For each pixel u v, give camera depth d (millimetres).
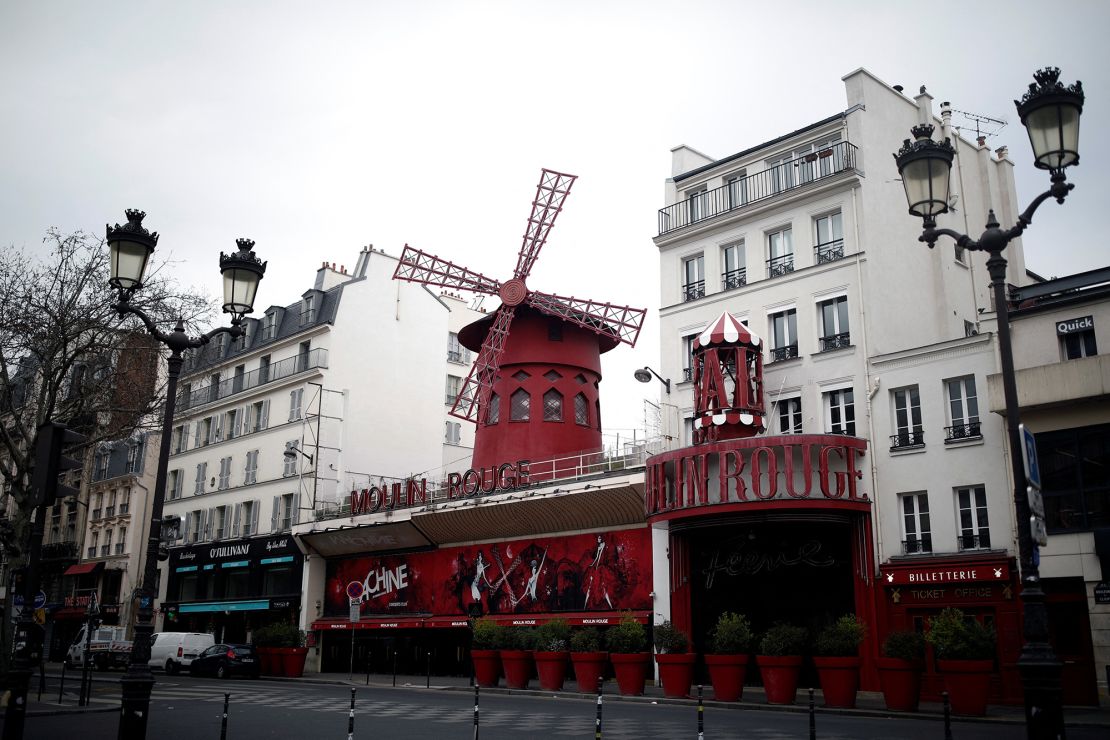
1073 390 15125
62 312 19016
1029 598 6441
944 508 17000
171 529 21234
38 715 14023
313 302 34406
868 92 20578
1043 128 7043
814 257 20125
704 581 19953
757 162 21891
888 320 19297
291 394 33188
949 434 17188
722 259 21922
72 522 42750
